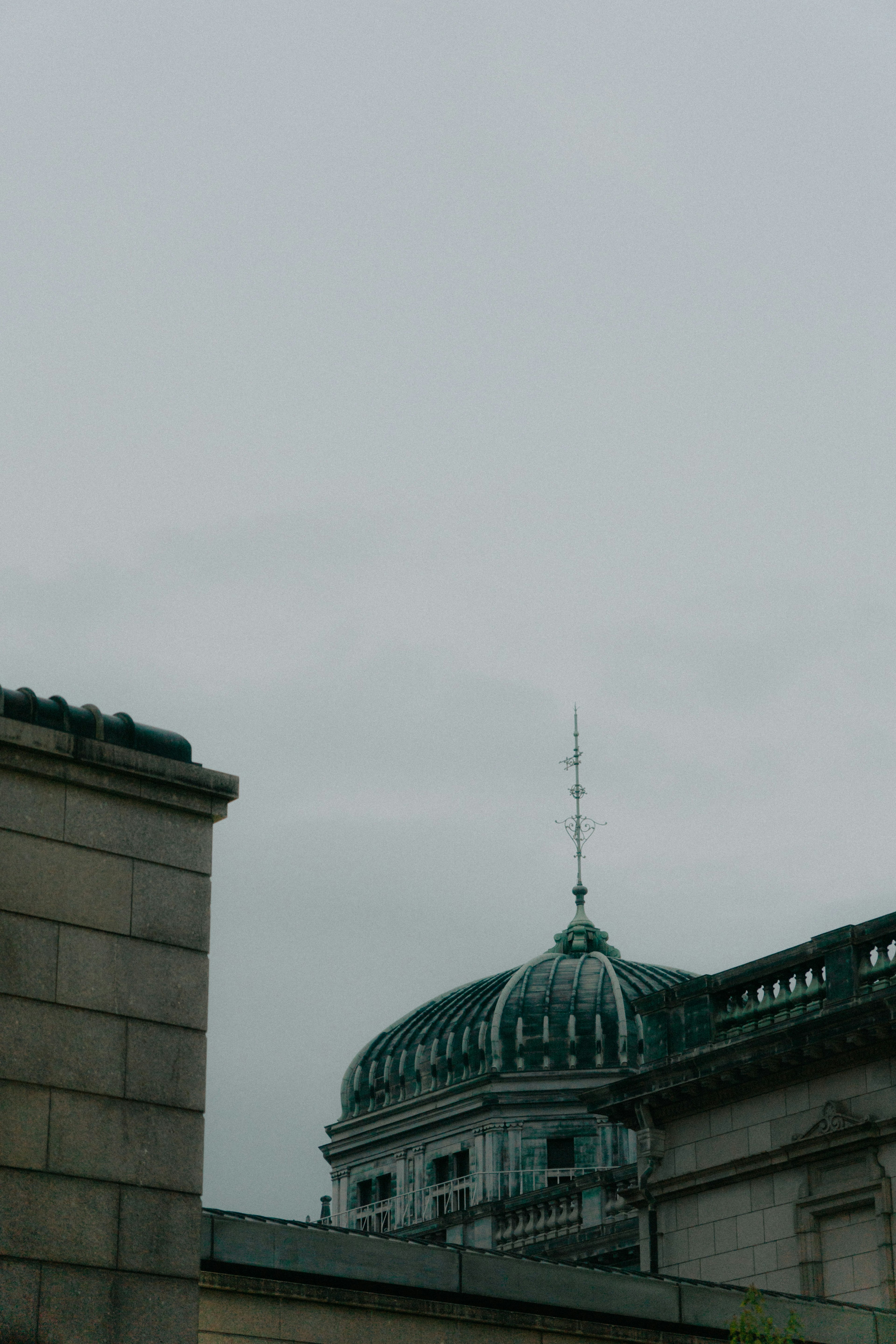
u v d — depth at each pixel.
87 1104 16.92
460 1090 73.00
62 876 17.38
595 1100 35.69
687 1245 33.28
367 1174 75.88
